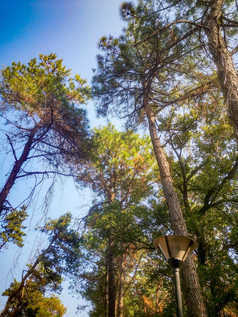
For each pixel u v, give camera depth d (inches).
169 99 345.4
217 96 262.7
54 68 441.7
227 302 253.6
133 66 269.1
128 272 522.6
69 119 291.9
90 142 311.9
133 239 331.6
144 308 462.9
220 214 357.1
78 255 534.0
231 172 348.8
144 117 356.5
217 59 185.0
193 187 392.8
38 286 486.3
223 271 281.3
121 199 523.8
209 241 332.8
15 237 394.3
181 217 235.5
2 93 302.0
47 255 482.9
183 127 368.8
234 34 252.5
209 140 368.8
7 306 391.9
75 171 295.4
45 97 286.8
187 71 263.0
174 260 118.3
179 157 378.6
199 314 176.4
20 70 401.7
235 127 155.3
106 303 487.2
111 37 259.8
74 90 384.2
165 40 238.7
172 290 291.1
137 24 242.2
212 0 202.4
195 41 233.6
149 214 339.3
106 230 359.6
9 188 242.1
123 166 532.1
